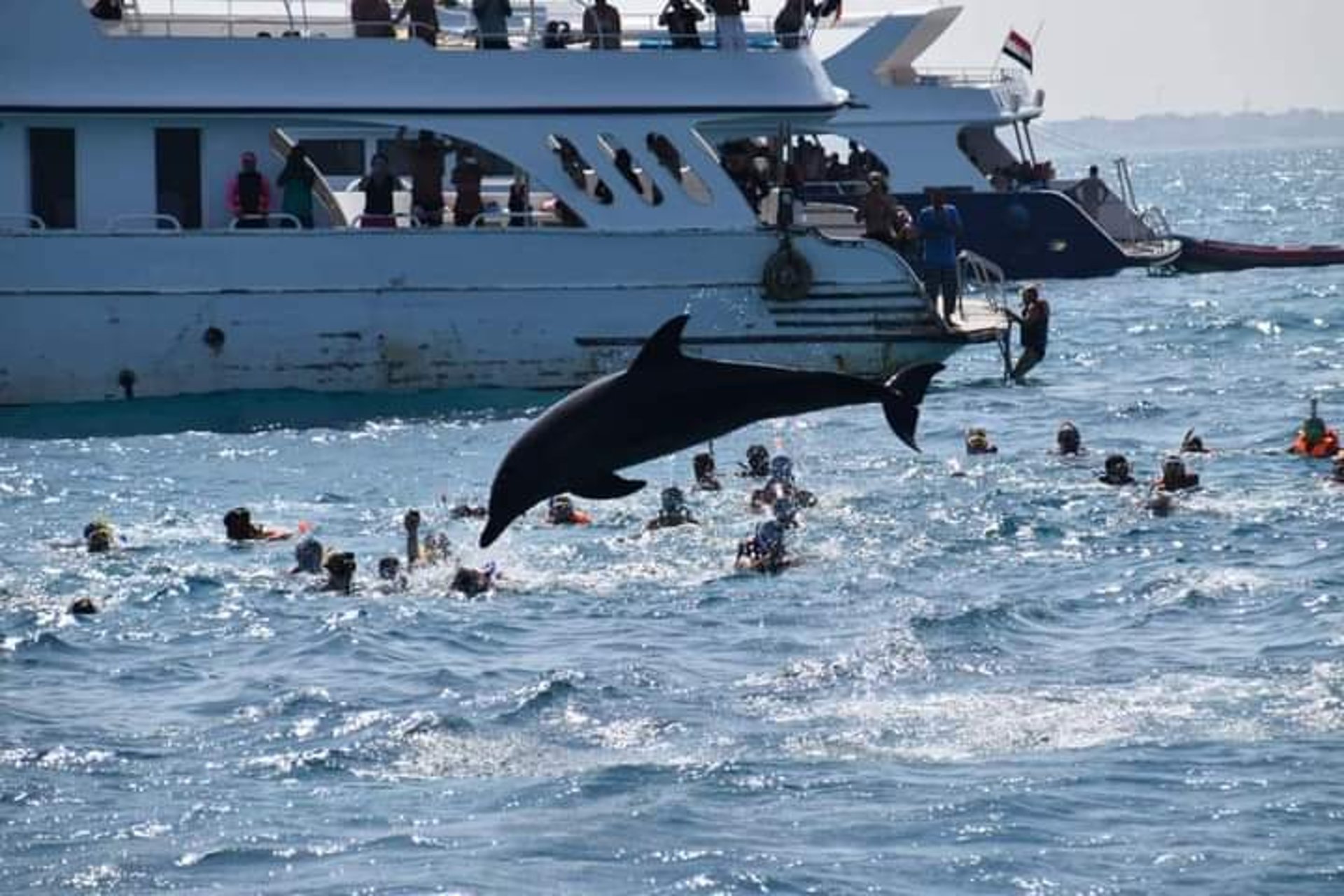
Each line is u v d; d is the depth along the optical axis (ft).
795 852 193.26
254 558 331.57
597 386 154.51
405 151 501.15
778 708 240.73
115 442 431.84
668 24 496.64
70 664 267.59
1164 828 198.18
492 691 250.37
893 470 397.39
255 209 459.32
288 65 462.60
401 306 457.68
